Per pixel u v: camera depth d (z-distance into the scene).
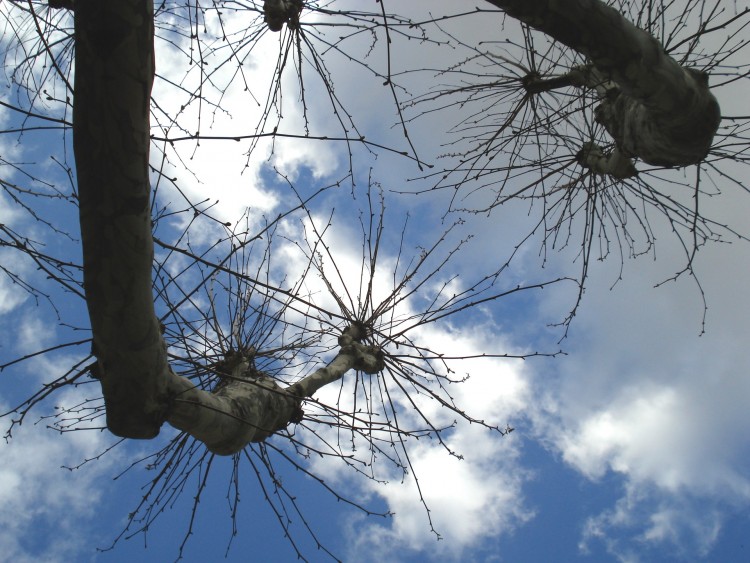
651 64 4.13
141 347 3.54
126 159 2.97
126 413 3.75
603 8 3.88
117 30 2.71
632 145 5.17
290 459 5.01
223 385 5.28
